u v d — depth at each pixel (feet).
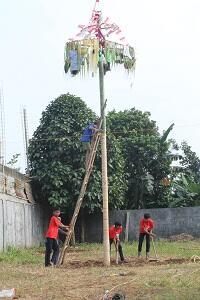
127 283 36.58
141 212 97.45
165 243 84.07
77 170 88.43
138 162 108.27
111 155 93.45
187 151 135.64
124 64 53.11
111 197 92.73
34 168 89.71
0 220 65.72
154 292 33.01
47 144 90.02
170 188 110.22
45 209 94.53
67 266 51.01
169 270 43.27
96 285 37.01
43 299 32.76
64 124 90.12
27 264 53.36
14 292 34.73
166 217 96.84
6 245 67.92
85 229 97.50
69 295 33.60
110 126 115.24
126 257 59.67
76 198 88.79
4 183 69.15
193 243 83.82
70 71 52.13
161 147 109.09
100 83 52.24
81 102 92.27
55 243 52.75
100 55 51.65
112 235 53.98
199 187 106.63
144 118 116.98
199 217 95.30
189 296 30.89
